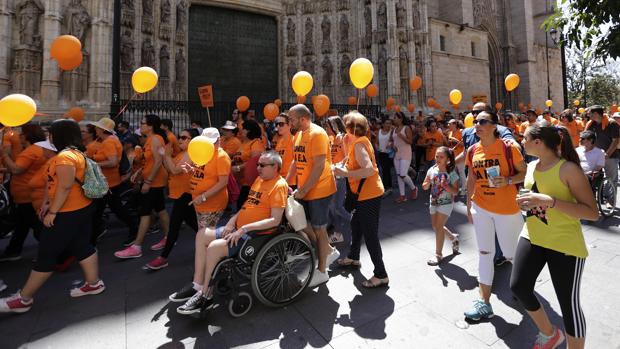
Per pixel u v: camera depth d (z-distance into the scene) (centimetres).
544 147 271
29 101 396
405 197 860
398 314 355
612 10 540
